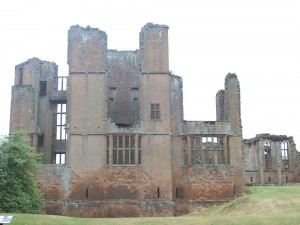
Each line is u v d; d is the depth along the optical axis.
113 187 59.38
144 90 62.03
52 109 72.94
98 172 59.81
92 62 62.00
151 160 60.53
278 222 37.66
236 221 38.22
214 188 61.88
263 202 50.19
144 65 62.50
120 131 60.38
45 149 70.50
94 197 59.31
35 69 69.88
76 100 61.12
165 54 62.88
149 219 40.91
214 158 62.81
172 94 65.75
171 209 59.47
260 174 85.31
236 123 64.56
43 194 56.38
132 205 59.06
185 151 63.78
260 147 86.81
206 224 37.59
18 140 49.75
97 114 60.91
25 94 66.69
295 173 89.38
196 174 62.25
